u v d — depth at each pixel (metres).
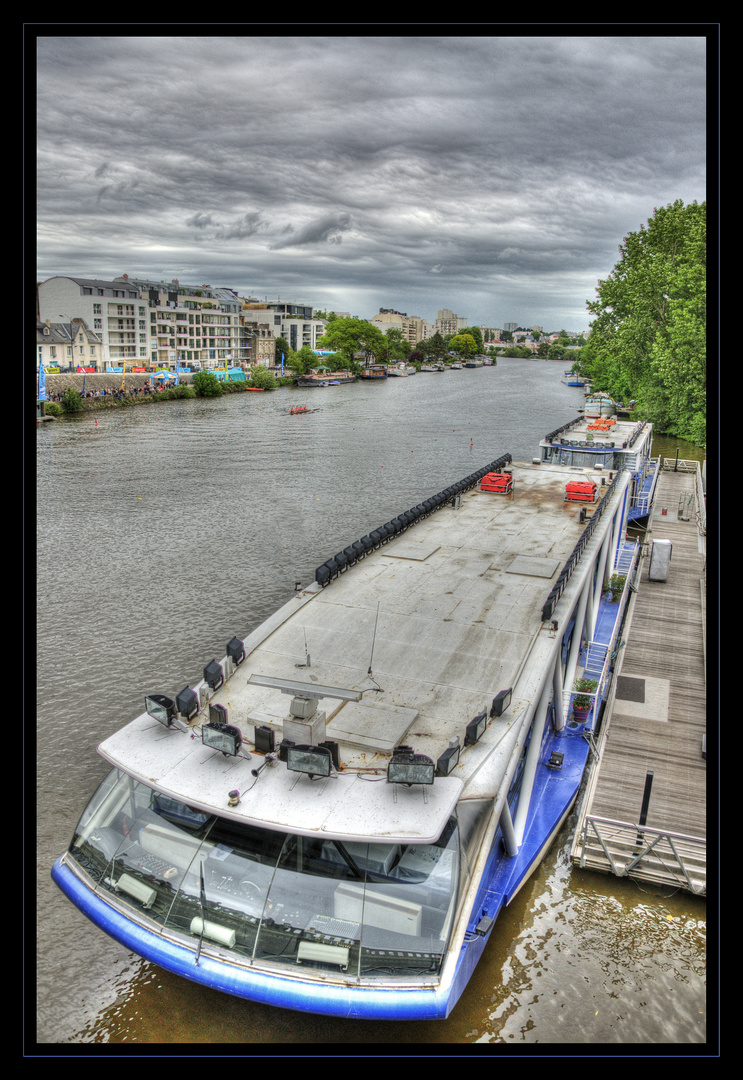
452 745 13.08
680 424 76.25
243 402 128.88
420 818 11.57
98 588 35.75
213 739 12.92
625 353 92.69
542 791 19.56
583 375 188.12
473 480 34.22
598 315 121.56
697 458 70.50
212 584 36.44
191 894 12.70
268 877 12.44
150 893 12.93
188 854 13.01
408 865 12.27
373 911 12.00
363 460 70.12
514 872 16.11
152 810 13.53
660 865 17.16
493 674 16.86
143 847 13.39
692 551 40.56
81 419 100.06
